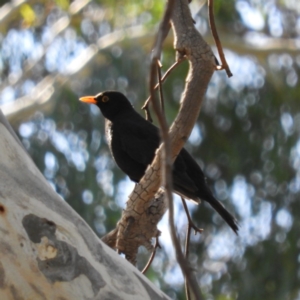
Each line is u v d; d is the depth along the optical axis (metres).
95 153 13.74
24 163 4.55
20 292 4.13
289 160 14.59
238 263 14.42
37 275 4.18
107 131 8.20
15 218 4.26
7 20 14.26
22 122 14.02
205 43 4.90
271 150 14.65
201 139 14.91
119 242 5.66
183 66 13.82
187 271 2.87
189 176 7.31
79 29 14.76
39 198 4.41
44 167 13.77
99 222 13.23
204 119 14.88
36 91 14.28
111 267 4.43
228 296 14.45
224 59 4.95
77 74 14.04
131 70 14.00
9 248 4.17
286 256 14.12
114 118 8.14
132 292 4.40
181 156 7.27
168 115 13.52
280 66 15.27
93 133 13.92
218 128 14.91
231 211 14.52
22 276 4.15
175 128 4.82
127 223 5.53
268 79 14.98
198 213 14.58
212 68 4.85
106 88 14.02
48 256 4.23
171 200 2.90
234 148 14.80
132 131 7.90
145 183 5.25
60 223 4.36
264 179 14.62
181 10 5.02
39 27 15.08
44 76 15.02
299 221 14.30
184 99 4.82
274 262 14.16
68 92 13.96
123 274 4.45
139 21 14.39
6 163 4.46
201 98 4.82
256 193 14.62
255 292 14.00
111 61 14.01
